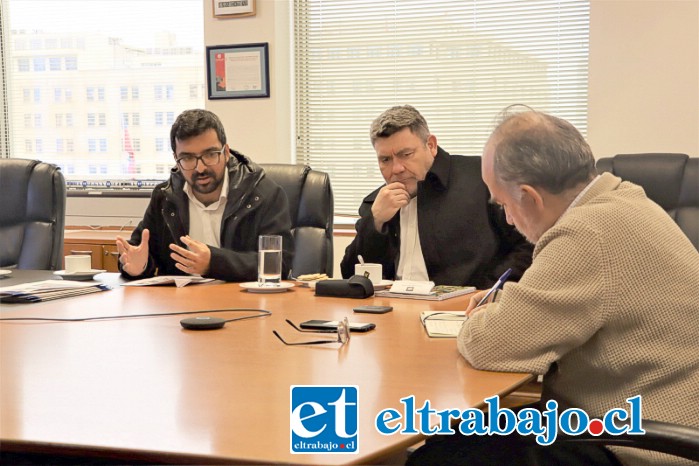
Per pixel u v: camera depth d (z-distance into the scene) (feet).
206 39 13.03
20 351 4.38
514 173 4.33
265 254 7.06
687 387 3.91
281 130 13.08
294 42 13.52
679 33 10.68
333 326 5.07
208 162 8.14
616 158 8.34
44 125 14.94
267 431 2.91
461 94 12.84
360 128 13.38
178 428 2.94
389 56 13.15
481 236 7.98
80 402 3.31
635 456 3.88
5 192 9.73
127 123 14.49
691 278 4.02
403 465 3.89
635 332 3.96
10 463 3.73
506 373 3.91
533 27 12.36
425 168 8.18
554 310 3.92
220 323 5.12
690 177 7.93
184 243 7.92
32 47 14.89
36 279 7.69
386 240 8.12
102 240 11.67
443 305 6.20
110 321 5.40
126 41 14.37
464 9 12.69
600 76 11.12
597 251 3.94
